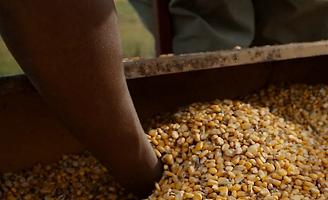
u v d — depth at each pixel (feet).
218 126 4.76
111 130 3.71
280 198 4.28
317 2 6.52
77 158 5.53
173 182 4.36
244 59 4.90
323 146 5.34
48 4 2.97
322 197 4.39
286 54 5.22
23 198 4.89
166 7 7.65
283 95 6.51
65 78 3.26
